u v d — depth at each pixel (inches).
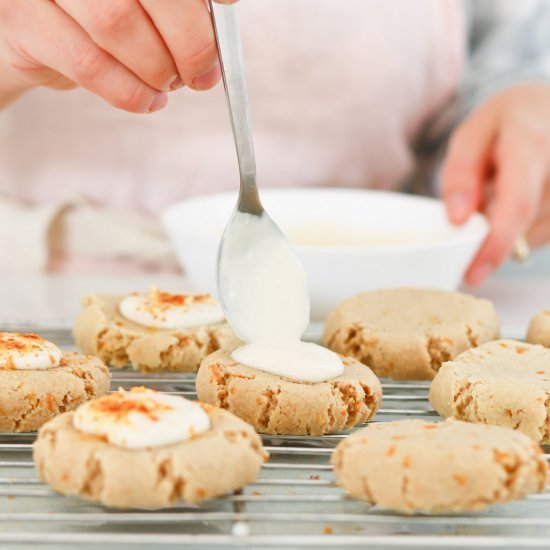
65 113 34.1
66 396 21.8
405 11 36.2
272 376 22.0
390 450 19.6
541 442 21.7
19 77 26.1
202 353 23.9
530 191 30.8
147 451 19.5
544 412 21.6
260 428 21.8
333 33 35.2
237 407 21.8
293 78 35.3
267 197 29.9
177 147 34.9
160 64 22.5
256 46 34.7
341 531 19.2
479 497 19.3
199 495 19.4
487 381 22.0
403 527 19.3
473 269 30.4
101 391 22.3
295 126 35.8
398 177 38.4
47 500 19.8
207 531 19.2
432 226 29.5
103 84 23.1
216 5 21.8
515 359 23.2
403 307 25.3
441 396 22.3
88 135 34.5
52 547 18.9
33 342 22.3
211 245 26.6
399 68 36.5
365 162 37.2
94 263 34.2
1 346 22.1
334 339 24.6
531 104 32.5
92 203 35.2
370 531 19.2
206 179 35.2
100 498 19.4
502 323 27.7
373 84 35.9
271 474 20.6
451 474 19.3
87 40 22.9
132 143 34.7
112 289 29.9
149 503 19.3
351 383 21.9
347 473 19.7
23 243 33.5
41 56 23.3
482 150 31.6
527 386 21.9
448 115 39.0
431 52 37.4
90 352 24.2
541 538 18.9
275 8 34.4
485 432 20.2
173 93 34.2
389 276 26.6
